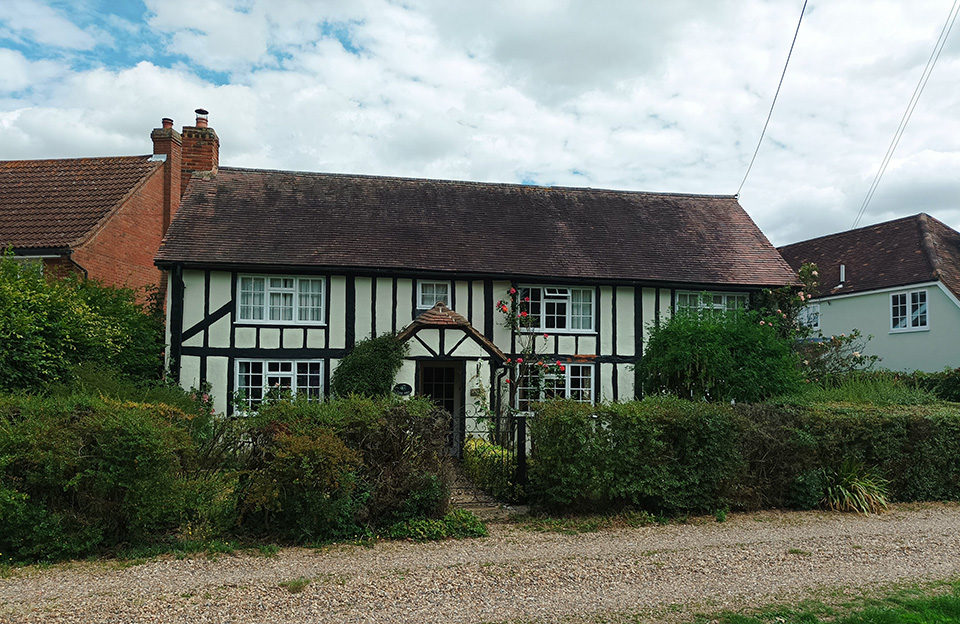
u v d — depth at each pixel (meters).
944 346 20.16
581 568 6.71
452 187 19.67
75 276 13.60
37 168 19.17
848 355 18.67
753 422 9.66
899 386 14.68
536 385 15.48
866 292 22.72
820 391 13.67
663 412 9.19
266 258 15.16
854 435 10.05
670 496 9.04
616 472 8.99
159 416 7.47
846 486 9.80
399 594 5.88
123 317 13.26
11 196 17.75
